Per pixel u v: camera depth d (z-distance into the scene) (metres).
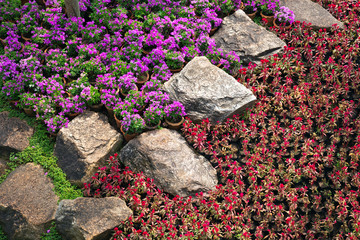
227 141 9.01
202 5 11.14
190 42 10.43
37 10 10.81
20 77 9.34
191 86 9.38
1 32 10.51
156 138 8.74
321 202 8.30
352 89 10.09
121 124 8.75
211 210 7.99
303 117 9.55
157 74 9.79
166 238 7.60
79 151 8.55
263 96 9.71
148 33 10.92
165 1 11.31
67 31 10.63
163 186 8.24
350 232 7.84
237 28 10.95
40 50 10.02
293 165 8.40
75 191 8.34
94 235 7.40
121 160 8.73
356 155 8.60
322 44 10.85
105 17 10.74
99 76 9.50
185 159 8.55
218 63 10.27
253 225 8.02
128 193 8.16
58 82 9.50
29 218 7.86
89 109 9.48
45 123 8.98
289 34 11.01
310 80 10.24
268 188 8.02
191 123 9.19
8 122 9.21
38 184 8.34
